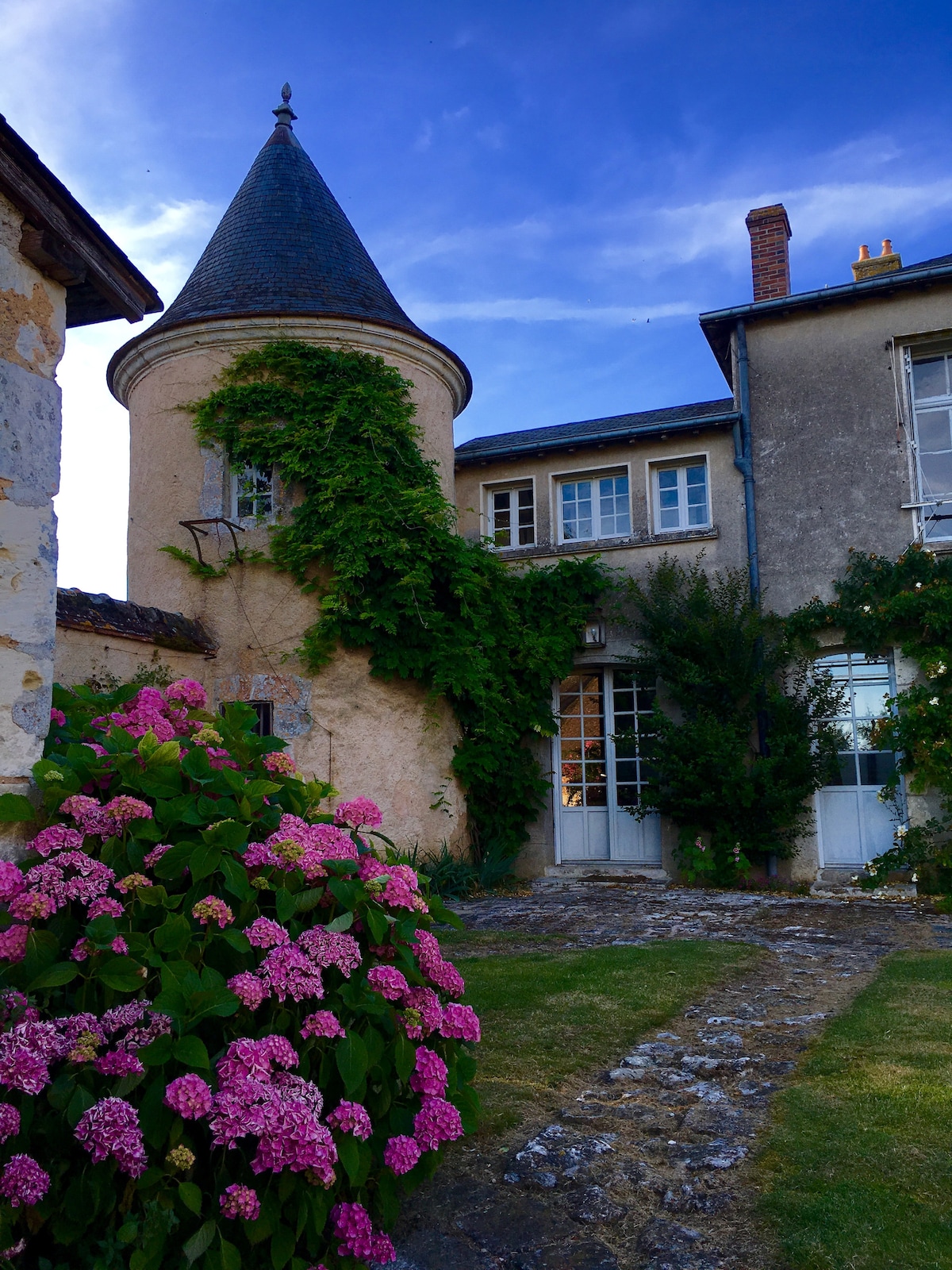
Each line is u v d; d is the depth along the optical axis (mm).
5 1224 2176
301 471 9781
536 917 8578
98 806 2814
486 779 10750
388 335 10469
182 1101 2238
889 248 13945
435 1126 2771
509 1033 4645
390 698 9930
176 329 10227
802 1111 3518
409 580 9461
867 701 10617
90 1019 2424
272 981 2572
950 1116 3371
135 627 8711
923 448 10961
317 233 11211
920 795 10047
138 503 10609
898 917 8414
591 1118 3611
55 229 3443
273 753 3381
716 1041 4508
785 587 11016
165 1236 2260
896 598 10172
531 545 12594
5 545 3182
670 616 11086
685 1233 2771
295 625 9828
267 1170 2479
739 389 11508
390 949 2980
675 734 10609
